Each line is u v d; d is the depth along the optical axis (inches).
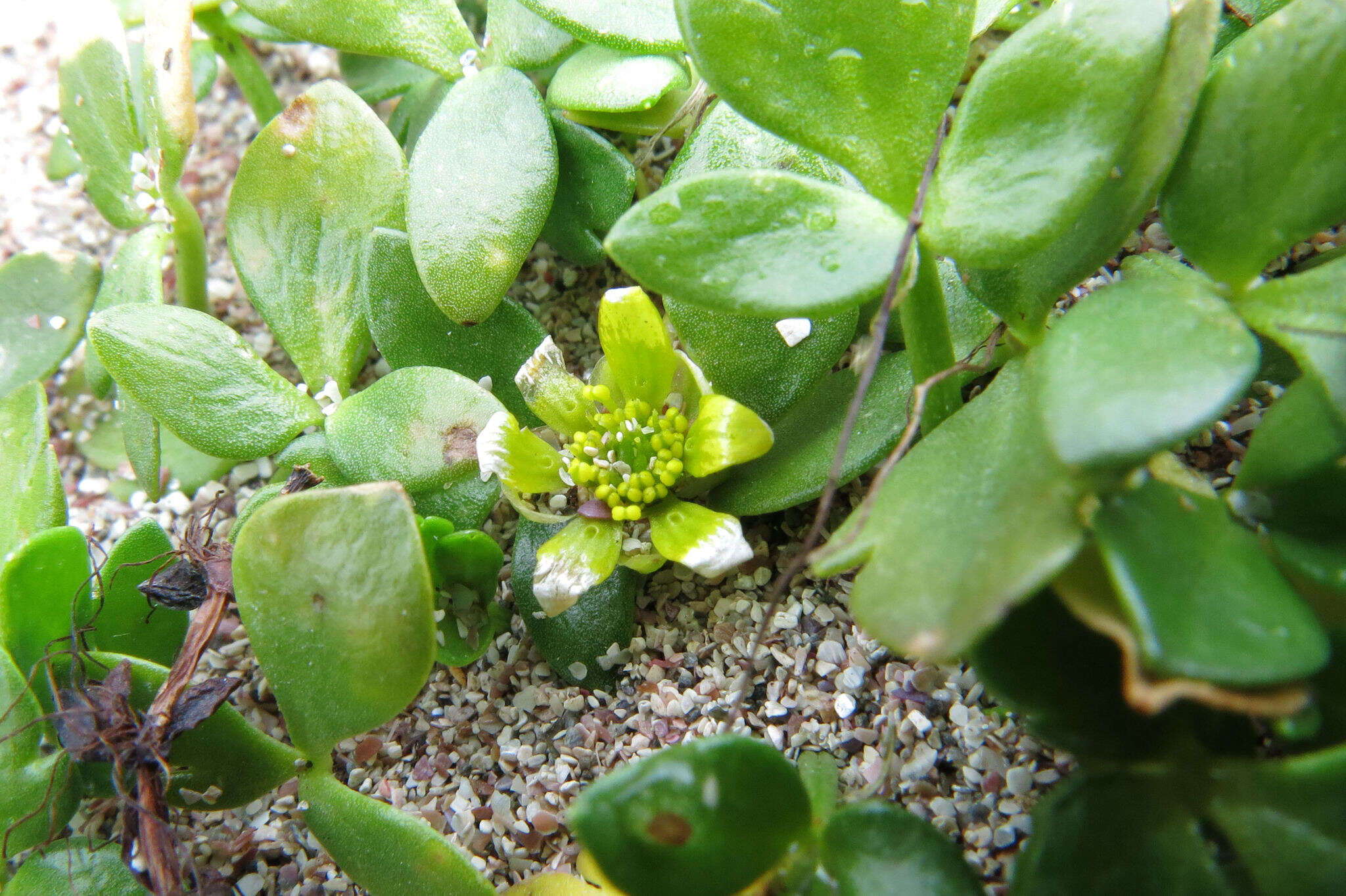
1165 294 2.0
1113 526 2.0
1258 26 2.2
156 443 2.7
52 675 2.4
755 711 2.5
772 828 2.1
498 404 2.6
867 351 2.6
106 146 2.8
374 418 2.6
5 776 2.3
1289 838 2.0
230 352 2.6
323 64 3.4
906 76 2.2
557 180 2.8
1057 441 1.9
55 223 3.3
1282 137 2.1
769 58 2.2
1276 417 2.1
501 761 2.6
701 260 2.1
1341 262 2.1
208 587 2.4
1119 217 2.2
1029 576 1.9
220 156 3.4
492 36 2.8
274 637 2.3
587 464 2.5
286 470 2.8
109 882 2.3
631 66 2.6
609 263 3.0
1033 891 2.1
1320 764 2.0
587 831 2.0
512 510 2.8
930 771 2.4
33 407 2.6
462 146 2.6
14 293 2.9
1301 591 2.1
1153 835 2.1
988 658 2.1
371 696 2.3
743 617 2.6
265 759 2.4
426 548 2.5
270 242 2.7
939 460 2.1
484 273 2.6
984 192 2.2
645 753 2.5
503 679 2.6
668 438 2.5
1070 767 2.4
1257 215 2.2
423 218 2.6
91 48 2.8
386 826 2.3
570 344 2.9
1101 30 2.1
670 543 2.4
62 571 2.4
